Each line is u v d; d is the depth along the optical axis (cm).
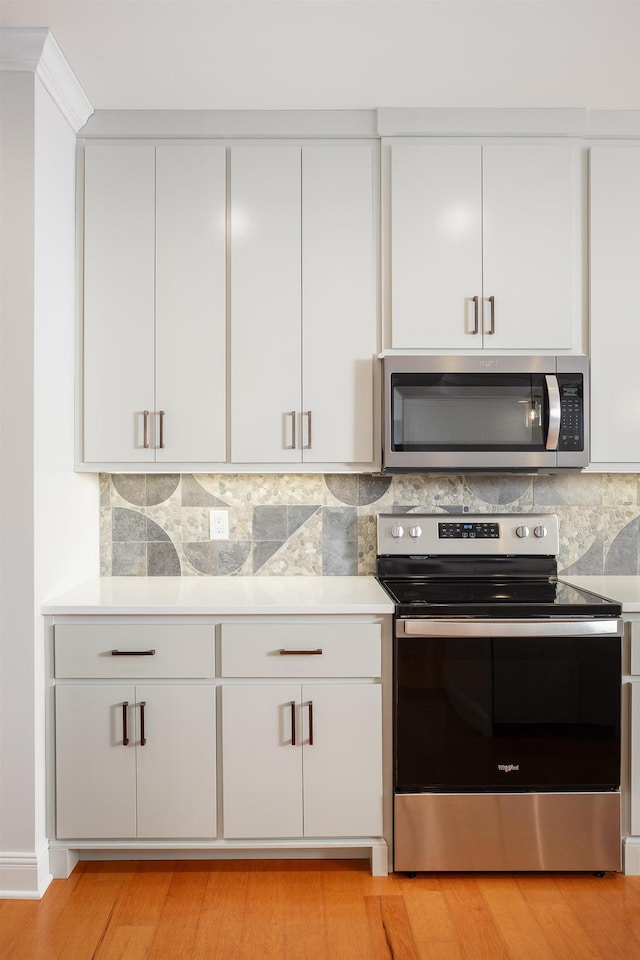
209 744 213
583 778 211
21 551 206
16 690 206
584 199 247
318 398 244
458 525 264
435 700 210
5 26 194
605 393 246
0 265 205
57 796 213
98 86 226
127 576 271
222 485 272
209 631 213
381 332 246
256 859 223
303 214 244
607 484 273
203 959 178
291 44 203
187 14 188
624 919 194
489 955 179
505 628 209
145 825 213
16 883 204
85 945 183
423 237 244
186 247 243
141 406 244
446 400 239
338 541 272
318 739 213
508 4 185
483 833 212
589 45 204
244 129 243
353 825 213
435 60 211
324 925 191
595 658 212
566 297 245
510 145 245
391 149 244
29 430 206
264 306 244
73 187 240
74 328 243
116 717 212
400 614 211
